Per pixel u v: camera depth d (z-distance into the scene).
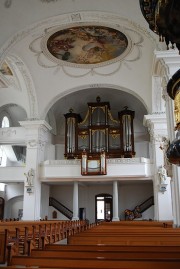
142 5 4.41
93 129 19.47
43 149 18.53
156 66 10.63
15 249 5.10
